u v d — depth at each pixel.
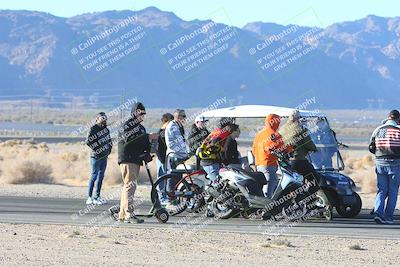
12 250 18.31
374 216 26.30
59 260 16.95
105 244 19.77
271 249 19.55
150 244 20.00
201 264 16.91
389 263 17.78
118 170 42.81
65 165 48.62
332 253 19.12
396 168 25.88
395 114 26.20
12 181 42.44
